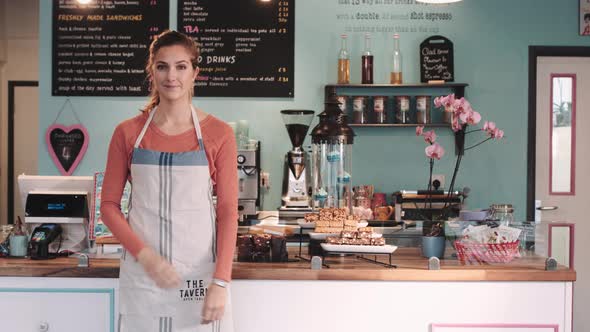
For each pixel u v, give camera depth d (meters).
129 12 5.07
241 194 4.56
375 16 5.11
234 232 2.38
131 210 2.43
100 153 5.12
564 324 2.76
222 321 2.45
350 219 3.15
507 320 2.77
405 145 5.13
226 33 5.07
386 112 5.04
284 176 4.83
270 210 5.13
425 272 2.74
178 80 2.37
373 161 5.13
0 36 7.26
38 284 2.78
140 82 5.10
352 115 5.03
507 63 5.13
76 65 5.10
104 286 2.78
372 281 2.75
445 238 3.07
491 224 2.98
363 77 5.00
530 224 3.00
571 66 5.23
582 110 5.27
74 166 5.09
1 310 2.79
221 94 5.08
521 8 5.13
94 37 5.09
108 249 3.11
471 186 5.13
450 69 5.05
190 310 2.41
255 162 4.57
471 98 5.13
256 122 5.11
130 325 2.42
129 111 5.12
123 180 2.46
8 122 7.40
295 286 2.74
